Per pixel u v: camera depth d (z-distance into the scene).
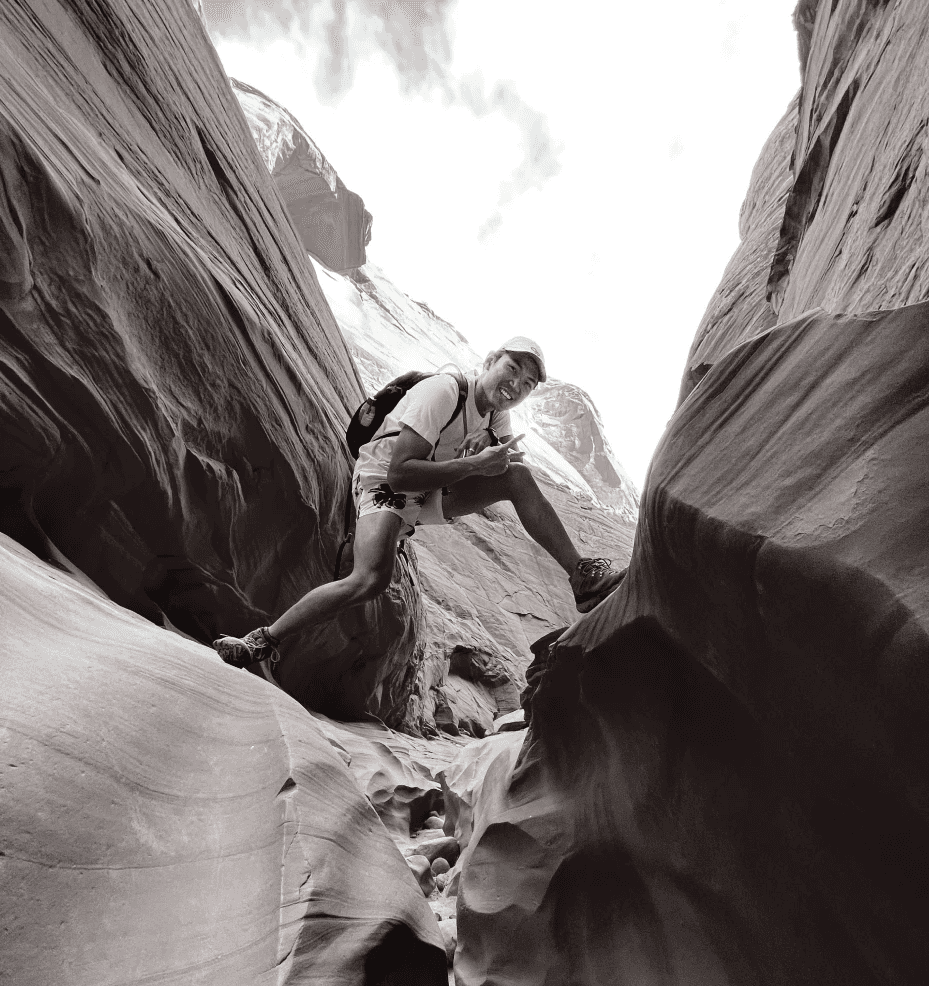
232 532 3.51
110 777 1.03
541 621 14.86
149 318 2.95
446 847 2.90
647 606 1.20
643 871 1.39
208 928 0.94
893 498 0.70
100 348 2.63
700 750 1.20
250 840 1.14
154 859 0.99
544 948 1.55
